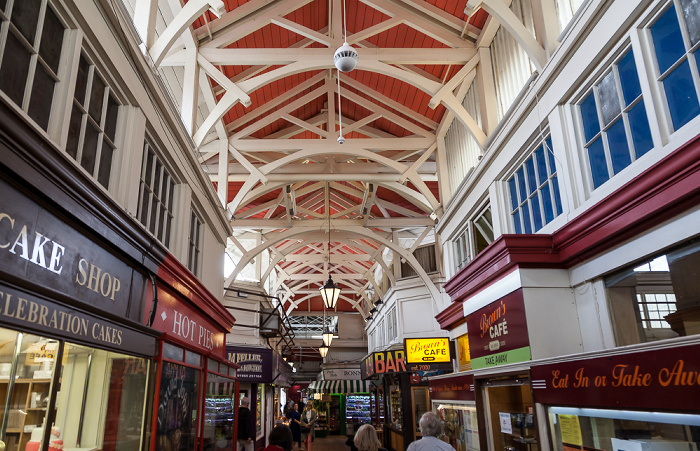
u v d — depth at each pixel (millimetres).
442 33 8266
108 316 3332
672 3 3744
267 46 9375
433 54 8148
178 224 6234
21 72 2920
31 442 2621
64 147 3279
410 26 8602
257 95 10289
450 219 9672
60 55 3396
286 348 24141
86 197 3080
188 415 5480
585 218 4305
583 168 4867
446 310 8773
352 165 12039
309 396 30453
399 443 12781
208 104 8711
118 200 4254
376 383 17281
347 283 22328
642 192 3588
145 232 4105
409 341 9938
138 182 4551
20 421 2648
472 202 8156
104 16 3783
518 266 4750
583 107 4977
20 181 2492
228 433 7996
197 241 7648
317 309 27047
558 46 5074
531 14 6598
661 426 2730
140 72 4539
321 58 7867
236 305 14438
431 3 8141
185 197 6418
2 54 2701
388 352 12141
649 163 3865
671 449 2656
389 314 17047
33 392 2688
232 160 11859
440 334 13789
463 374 5918
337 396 27719
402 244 15953
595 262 4383
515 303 4797
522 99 5883
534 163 5969
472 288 5988
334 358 26609
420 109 10992
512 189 6824
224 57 7680
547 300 4668
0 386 2594
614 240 4066
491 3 5629
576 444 3609
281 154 12125
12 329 2369
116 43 4027
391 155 12406
